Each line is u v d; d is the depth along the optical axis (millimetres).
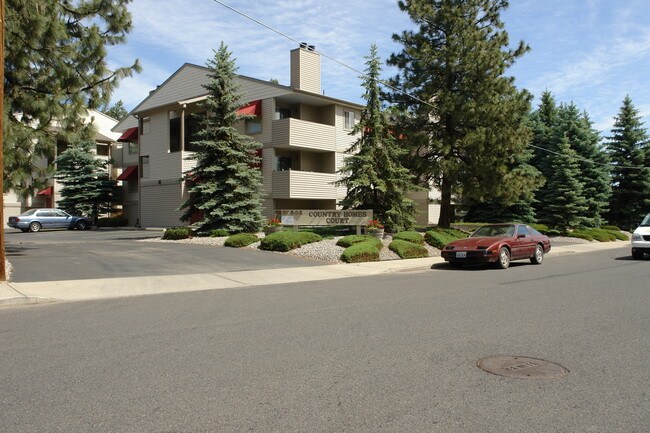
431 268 16438
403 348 6230
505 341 6578
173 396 4617
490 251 15562
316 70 32188
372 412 4270
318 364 5574
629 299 9891
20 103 15000
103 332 7109
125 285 11602
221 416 4180
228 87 24531
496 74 24641
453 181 25703
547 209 37469
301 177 30422
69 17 15992
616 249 26453
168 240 23391
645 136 43531
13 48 14406
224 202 23812
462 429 3951
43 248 19484
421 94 25438
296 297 10266
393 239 20484
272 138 30859
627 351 6117
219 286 12008
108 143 44531
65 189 38750
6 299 9375
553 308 8906
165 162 34594
